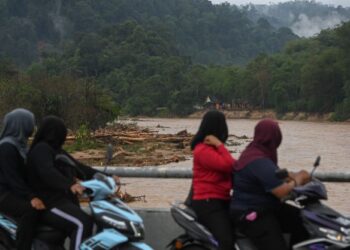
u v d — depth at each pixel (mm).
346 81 121188
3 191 6164
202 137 6039
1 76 56094
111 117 53812
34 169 6035
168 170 7062
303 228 5859
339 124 110188
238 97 155625
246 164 5730
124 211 5844
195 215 5969
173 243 6094
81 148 38938
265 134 5777
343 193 23594
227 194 5957
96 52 178750
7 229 6137
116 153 35094
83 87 51688
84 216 5992
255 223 5715
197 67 175625
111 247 5734
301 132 82000
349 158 42719
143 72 172500
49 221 6066
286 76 142375
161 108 160125
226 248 5734
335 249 5410
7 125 6156
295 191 5629
